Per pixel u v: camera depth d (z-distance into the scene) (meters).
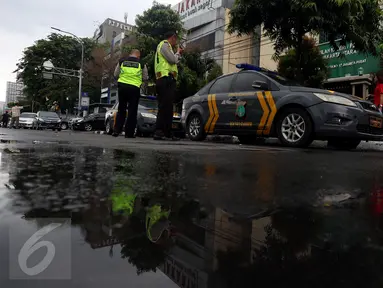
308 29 8.03
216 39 21.61
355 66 13.97
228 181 1.48
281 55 11.22
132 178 1.47
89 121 16.69
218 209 0.97
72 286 0.44
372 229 0.81
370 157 3.16
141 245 0.62
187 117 6.98
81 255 0.56
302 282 0.51
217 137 8.53
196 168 1.88
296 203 1.10
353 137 4.68
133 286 0.45
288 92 5.07
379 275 0.54
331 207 1.06
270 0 7.54
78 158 2.21
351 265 0.58
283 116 5.11
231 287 0.47
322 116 4.64
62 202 0.97
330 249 0.66
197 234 0.72
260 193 1.24
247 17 8.34
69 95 32.16
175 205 1.00
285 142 5.07
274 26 8.73
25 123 21.47
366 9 7.69
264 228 0.80
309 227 0.82
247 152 3.18
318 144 6.58
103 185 1.28
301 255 0.62
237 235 0.72
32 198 1.01
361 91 13.95
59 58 32.25
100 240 0.64
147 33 18.45
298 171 1.94
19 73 33.53
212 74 18.09
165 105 5.32
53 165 1.84
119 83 5.94
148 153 2.71
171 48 5.30
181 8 25.33
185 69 17.70
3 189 1.15
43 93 33.09
